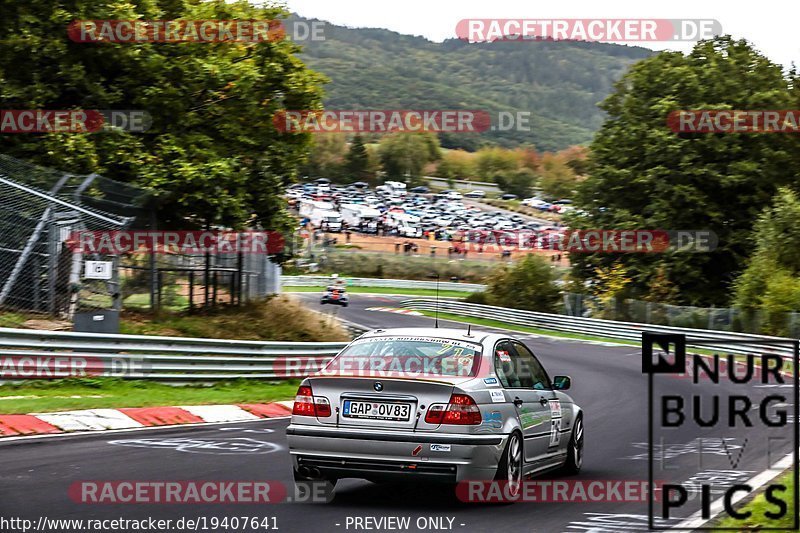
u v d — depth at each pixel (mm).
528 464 15555
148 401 26891
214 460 18141
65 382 28062
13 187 32000
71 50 39594
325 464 14172
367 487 15969
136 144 39875
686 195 84375
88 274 31453
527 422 15305
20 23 37875
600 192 91125
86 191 34188
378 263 144000
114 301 33594
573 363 51844
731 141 86312
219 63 42312
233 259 43406
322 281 132250
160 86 41125
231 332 39094
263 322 42062
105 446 19406
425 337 15406
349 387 14234
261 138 44938
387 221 174750
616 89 93875
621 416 28906
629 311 77188
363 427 14031
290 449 14414
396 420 13969
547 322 83500
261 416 27469
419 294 128250
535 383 16672
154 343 30984
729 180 84125
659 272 82812
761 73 90375
